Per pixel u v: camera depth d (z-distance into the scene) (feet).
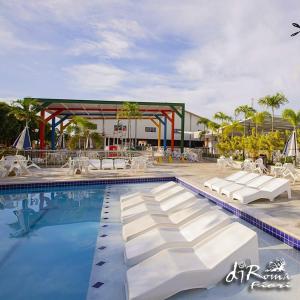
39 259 14.23
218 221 13.46
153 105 71.20
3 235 17.88
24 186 31.73
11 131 77.97
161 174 41.29
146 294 9.00
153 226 14.97
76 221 20.88
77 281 11.94
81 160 41.01
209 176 39.27
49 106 73.05
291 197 24.49
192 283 9.82
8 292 11.09
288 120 69.51
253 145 56.49
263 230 17.34
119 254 14.32
